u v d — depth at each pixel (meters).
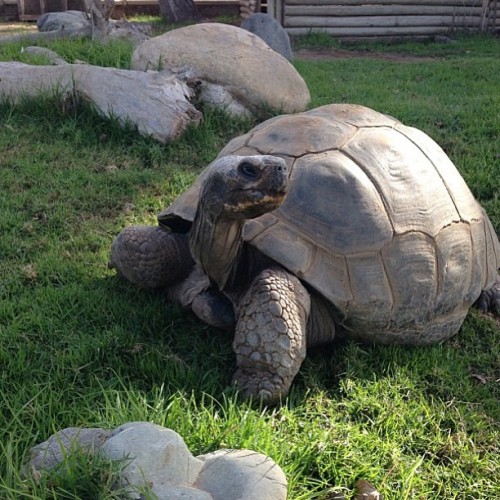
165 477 1.18
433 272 1.80
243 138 1.93
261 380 1.58
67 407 1.50
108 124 3.16
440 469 1.51
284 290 1.59
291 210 1.68
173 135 3.11
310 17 7.32
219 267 1.59
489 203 2.72
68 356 1.68
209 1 9.77
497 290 2.17
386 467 1.47
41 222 2.44
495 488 1.47
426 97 4.32
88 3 5.08
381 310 1.70
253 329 1.57
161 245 1.89
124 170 2.88
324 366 1.78
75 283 2.04
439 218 1.86
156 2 9.99
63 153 2.98
